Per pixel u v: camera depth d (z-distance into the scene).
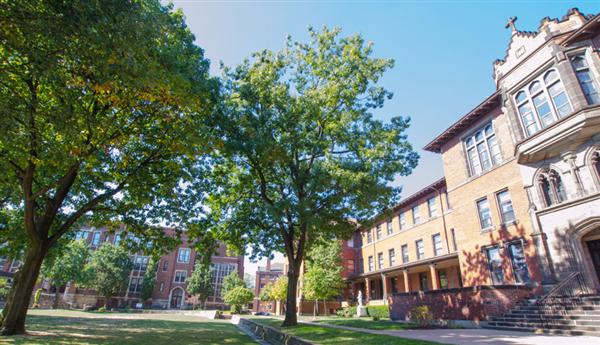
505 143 20.31
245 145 14.98
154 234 18.25
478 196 21.97
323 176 14.79
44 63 6.61
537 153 17.38
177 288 64.06
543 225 17.33
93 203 14.84
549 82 17.16
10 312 12.28
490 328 14.46
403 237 33.62
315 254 36.53
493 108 21.55
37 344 9.76
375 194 14.68
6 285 44.72
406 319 19.77
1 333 11.74
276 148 14.81
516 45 19.30
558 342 8.80
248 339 15.31
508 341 9.05
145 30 7.52
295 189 16.56
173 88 8.92
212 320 33.00
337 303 40.56
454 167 24.48
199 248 19.30
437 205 29.47
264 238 19.56
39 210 16.61
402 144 17.05
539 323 12.73
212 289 61.53
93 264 51.94
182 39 13.17
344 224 17.81
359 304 31.28
